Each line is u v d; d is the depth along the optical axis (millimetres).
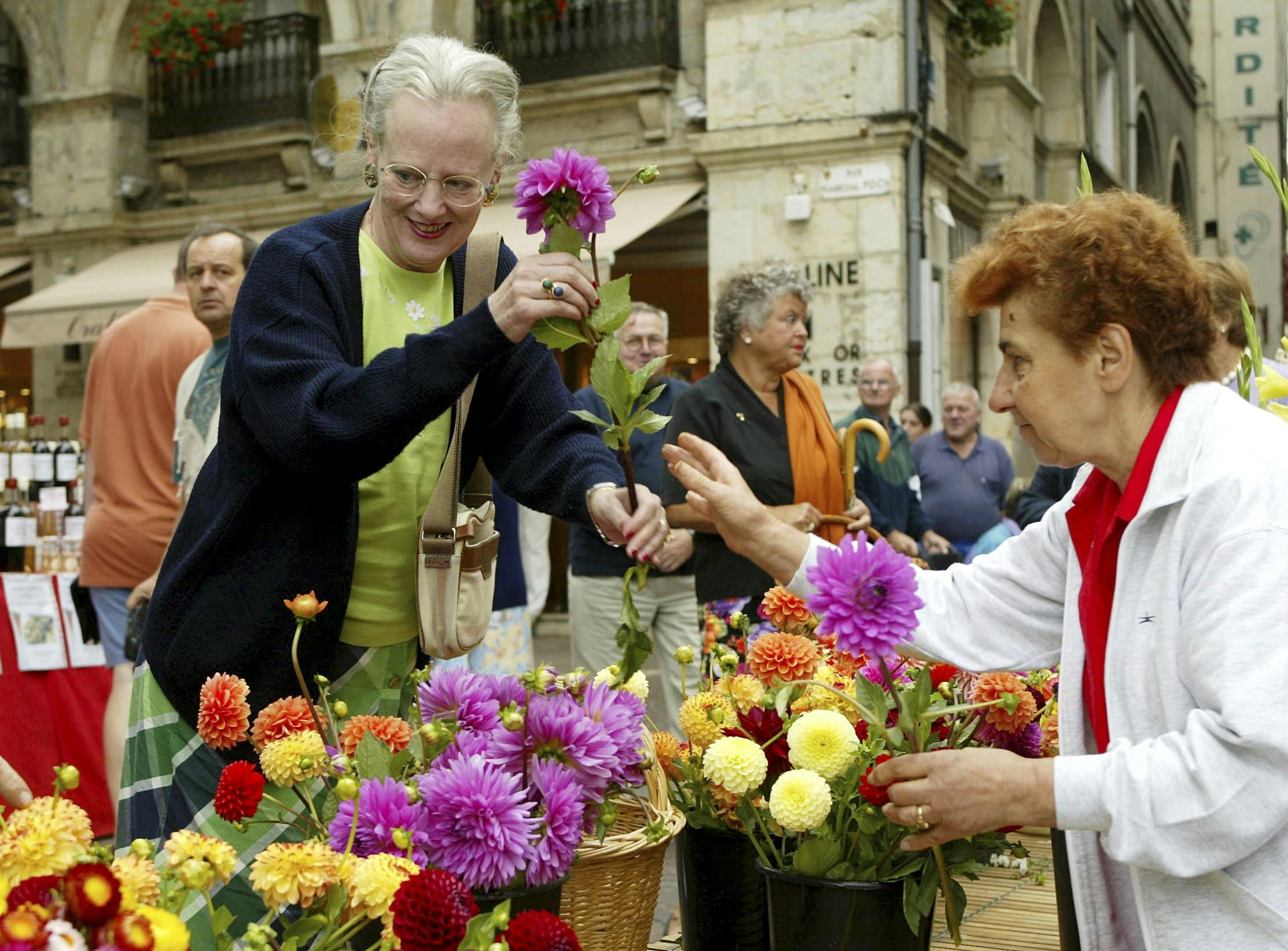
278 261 1968
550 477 2080
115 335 4570
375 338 2029
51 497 5367
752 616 3664
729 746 1858
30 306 12453
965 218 11984
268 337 1906
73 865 1219
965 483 7699
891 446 5473
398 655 2137
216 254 3898
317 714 1818
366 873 1347
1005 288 1636
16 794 2045
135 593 4246
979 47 12039
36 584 5082
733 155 10375
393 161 1935
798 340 3791
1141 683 1538
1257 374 2104
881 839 1809
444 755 1694
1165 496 1520
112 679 5312
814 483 3787
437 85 1918
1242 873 1463
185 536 2049
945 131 11172
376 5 11930
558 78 11156
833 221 10148
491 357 1721
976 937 2109
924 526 5594
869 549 1522
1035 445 1682
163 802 2045
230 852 1371
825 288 10195
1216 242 25109
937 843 1566
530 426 2127
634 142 11094
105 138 13484
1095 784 1459
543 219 1677
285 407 1828
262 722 1731
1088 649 1635
